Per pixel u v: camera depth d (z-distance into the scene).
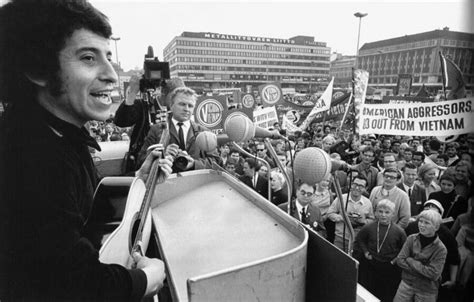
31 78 0.74
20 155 0.65
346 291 0.70
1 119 0.71
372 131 5.76
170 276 0.83
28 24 0.70
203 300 0.62
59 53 0.73
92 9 0.78
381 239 3.25
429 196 4.12
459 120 4.68
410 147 6.74
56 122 0.77
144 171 1.34
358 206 3.75
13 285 0.64
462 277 3.12
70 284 0.66
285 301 0.74
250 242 0.97
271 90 10.30
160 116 2.67
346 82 66.06
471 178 3.71
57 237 0.64
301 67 67.56
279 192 4.02
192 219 1.18
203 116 7.39
